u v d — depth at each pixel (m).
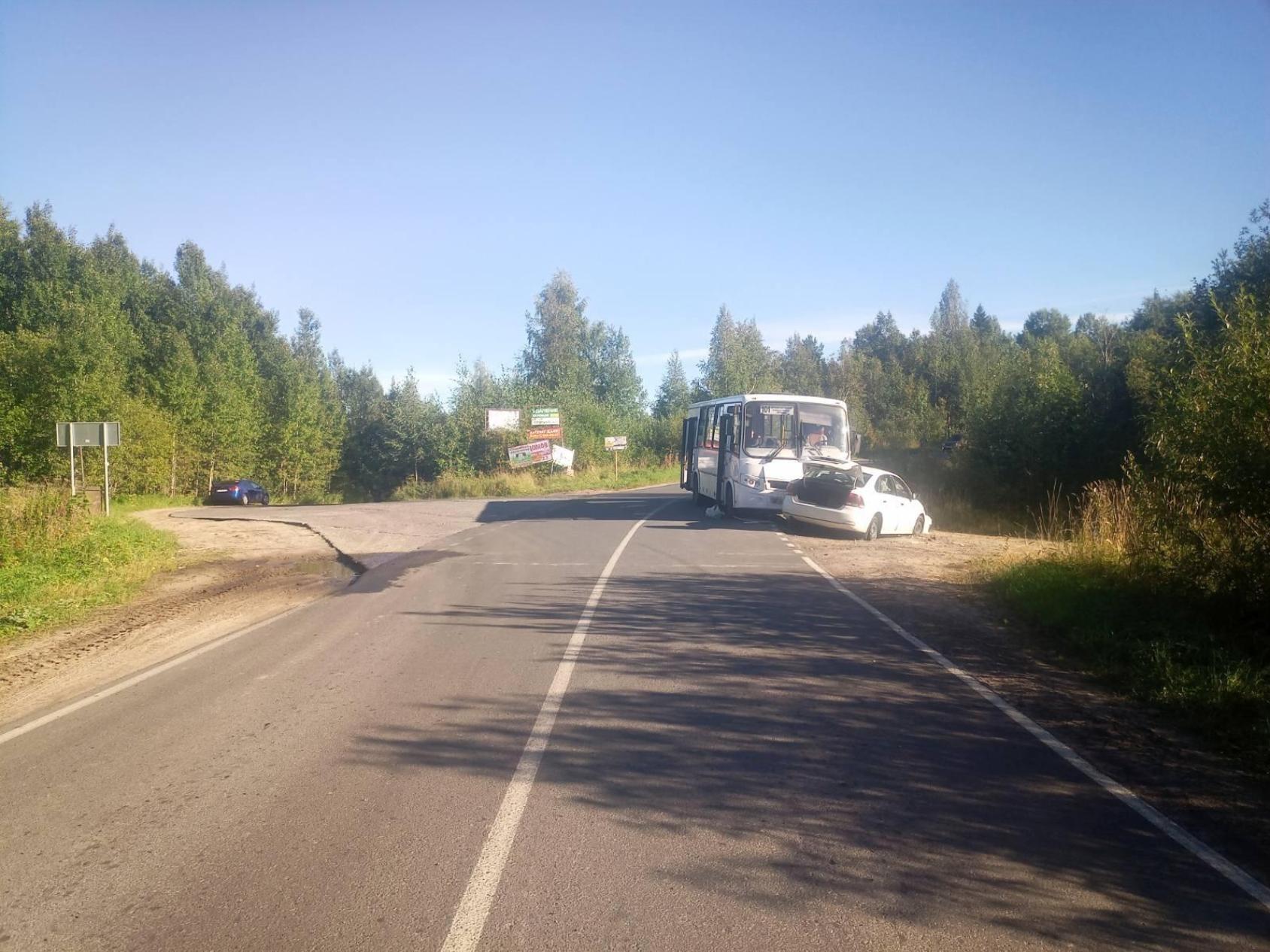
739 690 7.87
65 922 4.14
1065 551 13.77
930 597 12.61
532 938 3.96
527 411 50.22
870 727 6.89
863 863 4.68
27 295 55.31
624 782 5.76
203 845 4.90
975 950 3.89
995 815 5.32
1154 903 4.33
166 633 11.02
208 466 54.19
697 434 29.52
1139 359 22.53
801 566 15.42
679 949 3.88
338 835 5.00
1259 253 19.22
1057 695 7.85
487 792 5.60
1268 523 9.34
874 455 38.72
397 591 13.48
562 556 16.98
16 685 8.75
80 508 18.83
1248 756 6.37
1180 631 9.30
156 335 58.31
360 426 77.00
